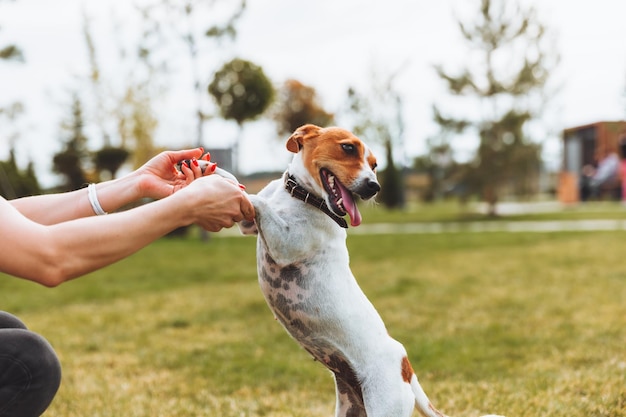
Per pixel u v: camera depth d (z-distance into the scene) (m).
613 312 6.14
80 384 4.27
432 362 4.68
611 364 4.35
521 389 3.90
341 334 2.53
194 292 7.89
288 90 30.19
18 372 1.61
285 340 5.51
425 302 6.89
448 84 20.52
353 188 2.47
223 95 15.13
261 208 2.36
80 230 1.66
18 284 8.94
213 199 1.85
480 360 4.72
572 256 10.20
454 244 12.61
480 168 21.00
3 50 12.11
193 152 2.42
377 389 2.49
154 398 3.97
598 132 29.95
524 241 12.75
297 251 2.46
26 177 18.69
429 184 27.05
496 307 6.56
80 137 21.77
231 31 14.73
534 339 5.24
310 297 2.51
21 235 1.59
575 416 3.40
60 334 5.82
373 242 13.38
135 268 10.20
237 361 4.86
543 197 36.91
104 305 7.25
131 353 5.15
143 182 2.28
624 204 25.77
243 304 7.05
